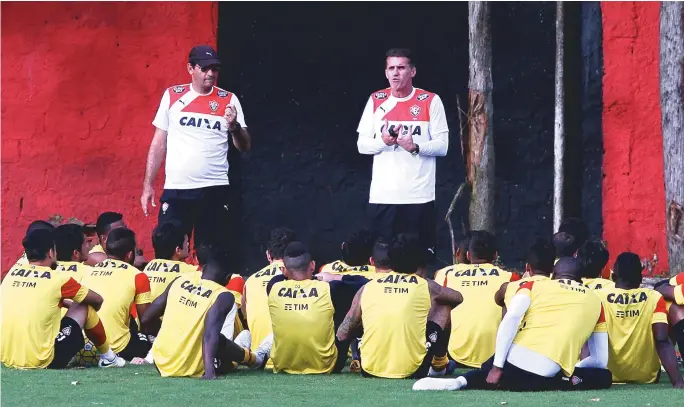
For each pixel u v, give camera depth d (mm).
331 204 45875
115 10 44656
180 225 31344
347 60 45500
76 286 28672
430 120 34250
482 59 39062
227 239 45250
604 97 44188
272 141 45625
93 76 44688
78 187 44719
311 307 28062
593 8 44250
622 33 44062
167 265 30594
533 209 45312
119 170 44625
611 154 44219
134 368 29109
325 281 28953
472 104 39312
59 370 28344
